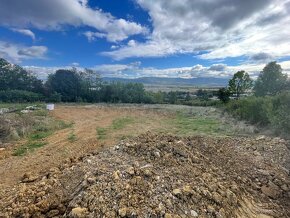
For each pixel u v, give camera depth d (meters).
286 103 11.78
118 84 41.34
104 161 6.10
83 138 10.85
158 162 6.06
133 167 5.24
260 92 27.27
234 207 4.89
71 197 4.69
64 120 16.61
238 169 7.20
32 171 6.83
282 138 10.28
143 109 25.86
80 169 5.71
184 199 4.43
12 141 10.27
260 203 5.64
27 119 14.18
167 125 14.60
